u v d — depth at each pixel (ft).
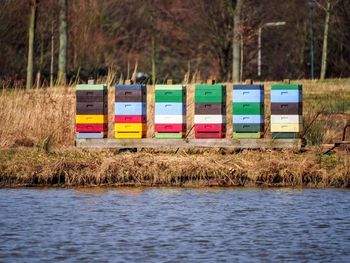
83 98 194.29
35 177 179.32
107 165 179.93
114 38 586.86
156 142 192.65
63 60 360.07
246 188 175.42
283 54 547.49
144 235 133.69
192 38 563.89
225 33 529.86
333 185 177.17
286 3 533.55
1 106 217.15
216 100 191.72
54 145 202.49
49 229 137.59
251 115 191.83
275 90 191.93
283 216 147.33
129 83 198.39
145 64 583.58
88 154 192.34
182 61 578.25
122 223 142.20
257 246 126.52
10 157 188.24
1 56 450.71
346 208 154.10
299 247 126.11
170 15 580.71
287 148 192.03
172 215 148.46
